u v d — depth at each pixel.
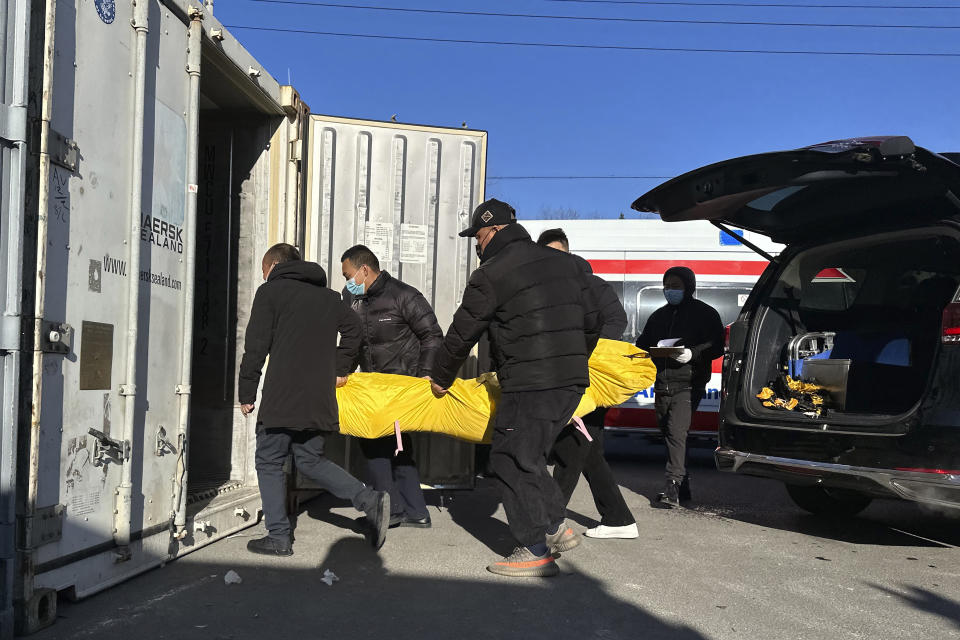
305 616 3.51
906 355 5.97
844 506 6.34
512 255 4.24
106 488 3.66
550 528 4.55
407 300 5.51
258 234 6.04
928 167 4.78
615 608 3.74
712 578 4.32
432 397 4.98
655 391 6.62
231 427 5.99
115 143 3.68
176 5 4.21
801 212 5.90
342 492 4.68
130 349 3.75
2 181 3.00
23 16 3.05
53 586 3.33
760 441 5.64
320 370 4.56
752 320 6.12
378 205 6.71
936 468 4.62
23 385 3.13
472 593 3.92
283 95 5.98
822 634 3.46
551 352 4.17
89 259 3.49
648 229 10.21
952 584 4.34
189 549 4.50
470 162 6.89
